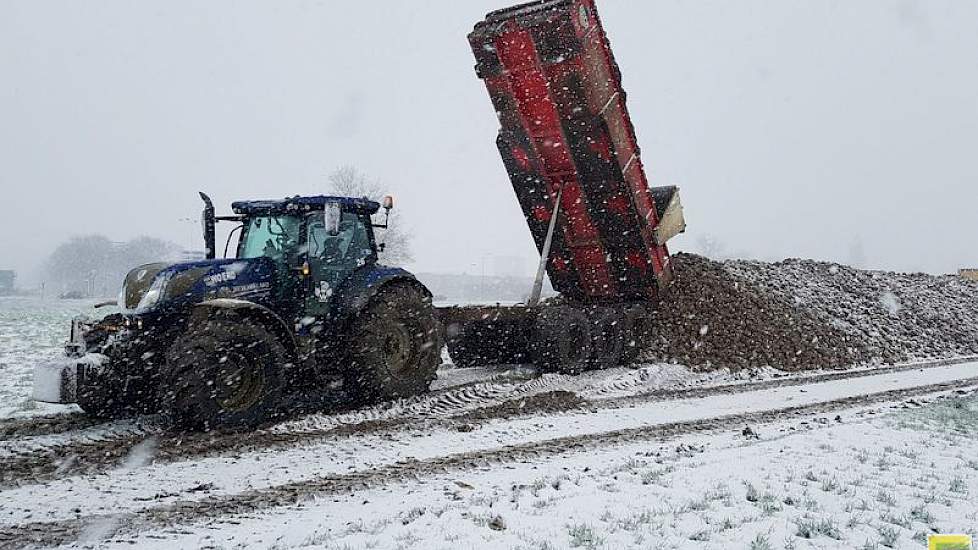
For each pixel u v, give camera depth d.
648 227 12.66
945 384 12.73
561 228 12.88
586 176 11.91
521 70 11.05
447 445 7.41
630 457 7.08
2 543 4.66
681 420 9.12
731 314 14.95
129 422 7.91
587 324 11.84
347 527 4.93
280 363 7.88
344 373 8.98
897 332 18.12
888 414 9.52
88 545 4.65
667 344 13.70
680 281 15.38
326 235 9.05
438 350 9.74
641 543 4.62
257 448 7.05
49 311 35.16
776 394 11.31
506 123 11.85
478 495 5.65
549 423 8.61
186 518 5.17
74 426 7.71
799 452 7.25
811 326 15.93
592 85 10.82
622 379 11.61
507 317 11.40
